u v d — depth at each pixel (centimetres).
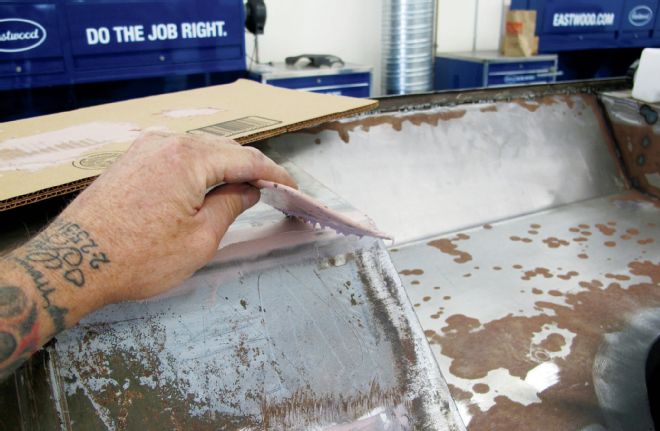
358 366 48
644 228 102
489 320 78
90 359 41
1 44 156
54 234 34
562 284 86
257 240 49
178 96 89
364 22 261
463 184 101
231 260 47
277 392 45
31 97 184
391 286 52
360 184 90
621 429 61
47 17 160
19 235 48
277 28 242
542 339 75
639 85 111
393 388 48
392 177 94
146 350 42
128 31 173
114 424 40
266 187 43
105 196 36
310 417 45
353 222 46
